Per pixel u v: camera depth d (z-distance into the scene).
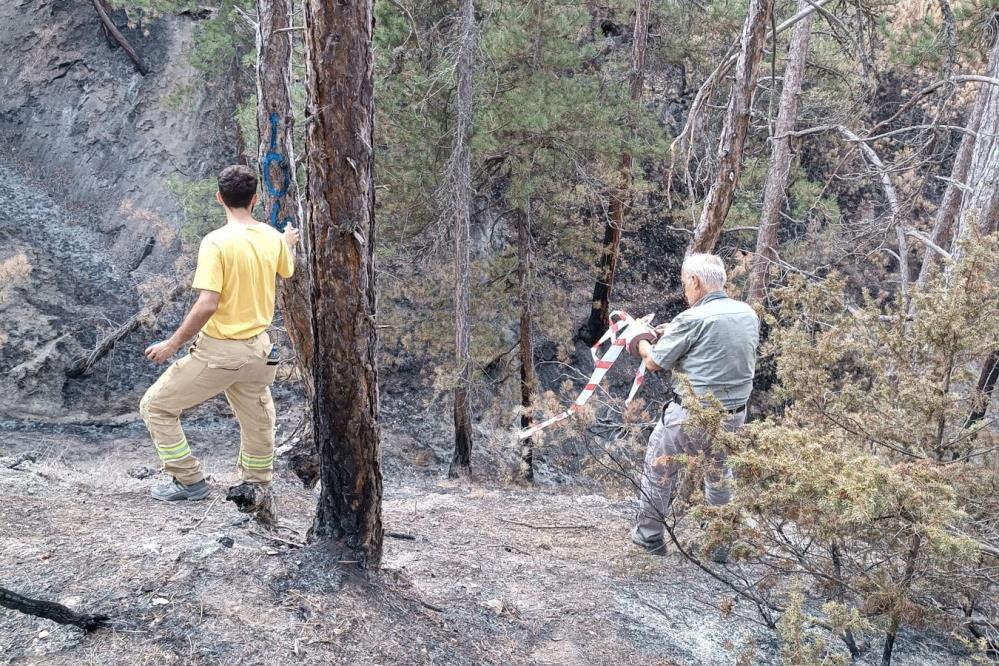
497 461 13.48
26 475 4.64
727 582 3.63
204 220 11.87
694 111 8.29
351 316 3.08
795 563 3.49
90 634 2.62
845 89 13.87
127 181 14.91
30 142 15.26
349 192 2.97
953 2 9.33
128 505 4.19
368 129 2.99
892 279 14.75
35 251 13.22
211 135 14.98
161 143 15.11
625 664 3.40
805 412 4.11
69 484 4.63
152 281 12.08
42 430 11.12
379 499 3.40
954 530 3.19
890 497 2.83
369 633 2.93
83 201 14.66
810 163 16.50
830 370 4.23
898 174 12.73
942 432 3.82
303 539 3.88
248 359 3.75
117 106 15.52
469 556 4.61
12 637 2.57
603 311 15.98
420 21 11.67
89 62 15.80
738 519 3.20
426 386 14.76
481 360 12.86
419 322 13.25
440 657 2.97
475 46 10.80
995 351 3.98
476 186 12.94
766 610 4.14
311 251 3.05
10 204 13.96
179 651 2.59
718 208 6.88
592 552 5.04
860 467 2.97
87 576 2.99
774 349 4.51
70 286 13.01
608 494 7.03
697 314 4.25
